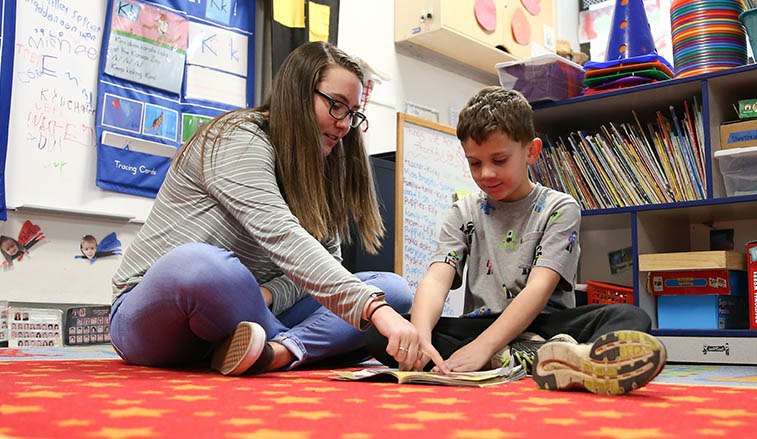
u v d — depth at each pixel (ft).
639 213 7.73
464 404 2.51
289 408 2.31
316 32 10.59
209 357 4.61
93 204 8.67
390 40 12.60
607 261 8.98
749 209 7.51
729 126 7.41
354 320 3.48
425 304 4.50
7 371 3.78
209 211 4.18
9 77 7.95
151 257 4.22
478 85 14.48
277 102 4.26
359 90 4.38
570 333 4.17
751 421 2.14
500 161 4.48
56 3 8.49
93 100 8.77
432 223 8.83
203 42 9.88
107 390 2.76
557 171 8.41
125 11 9.05
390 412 2.26
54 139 8.39
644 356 2.80
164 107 9.39
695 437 1.83
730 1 7.98
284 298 4.49
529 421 2.09
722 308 7.24
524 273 4.64
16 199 8.03
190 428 1.88
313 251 3.61
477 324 4.50
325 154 4.45
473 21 12.75
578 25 15.74
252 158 4.01
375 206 4.94
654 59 7.82
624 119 8.60
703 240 8.47
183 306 3.76
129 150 8.99
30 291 8.05
